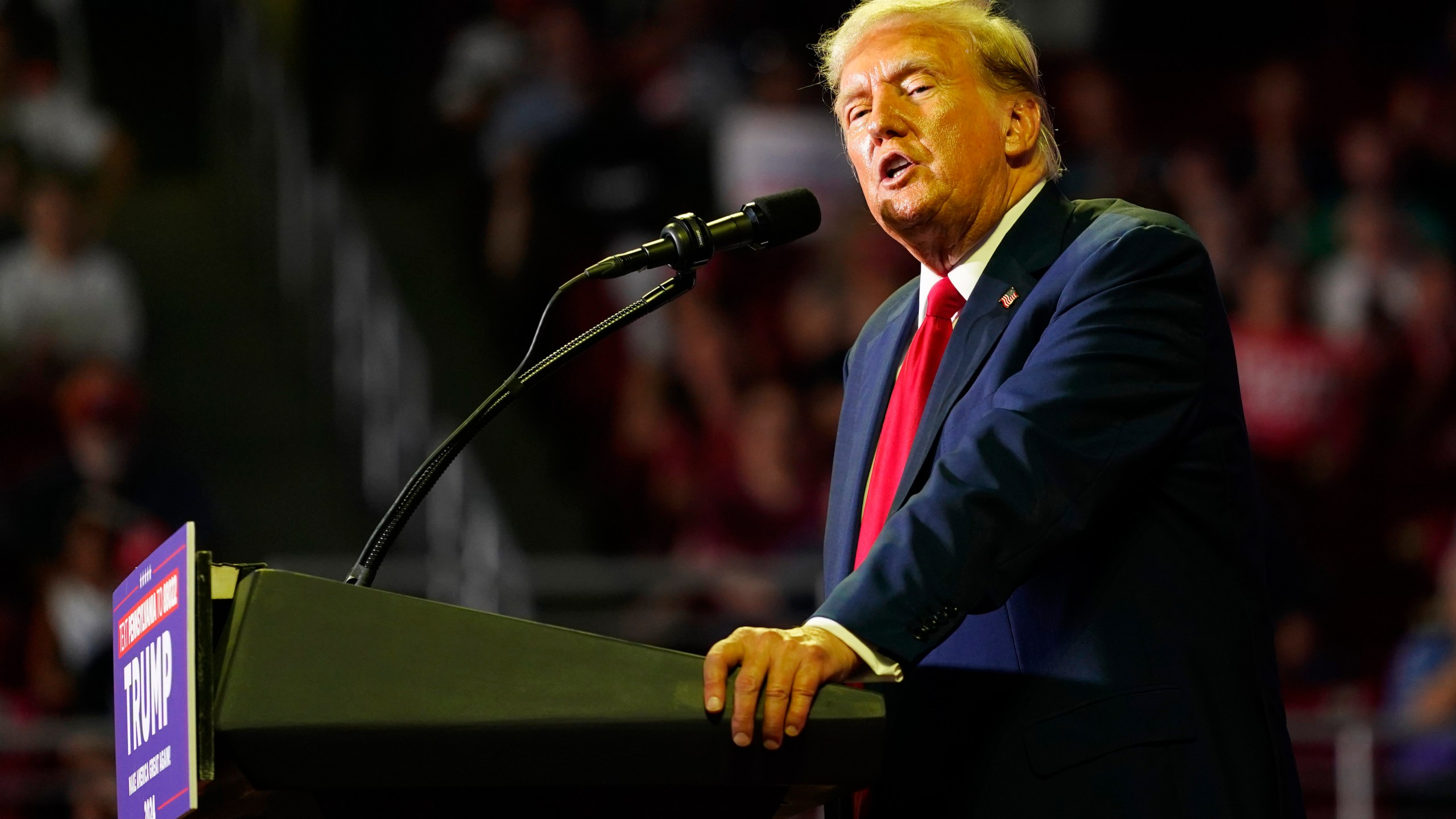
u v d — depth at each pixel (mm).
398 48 23984
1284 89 22781
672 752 3785
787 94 21562
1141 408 4500
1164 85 23094
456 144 23781
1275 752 4512
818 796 4137
